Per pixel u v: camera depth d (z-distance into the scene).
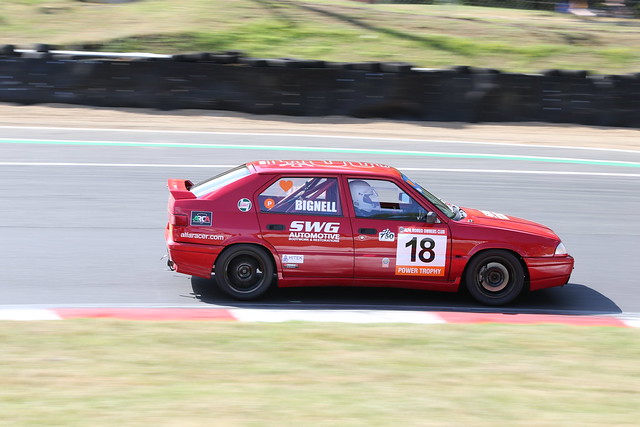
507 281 14.66
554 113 35.50
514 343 11.82
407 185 14.49
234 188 14.19
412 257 14.27
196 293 14.69
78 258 16.45
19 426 7.80
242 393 9.08
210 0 46.47
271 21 43.75
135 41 40.03
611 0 54.12
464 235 14.38
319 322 12.72
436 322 13.23
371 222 14.19
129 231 18.64
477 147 30.98
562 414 8.74
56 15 43.53
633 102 35.44
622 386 9.95
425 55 41.25
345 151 29.08
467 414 8.62
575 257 18.44
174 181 15.61
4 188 21.80
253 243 14.04
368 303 14.60
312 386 9.45
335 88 34.31
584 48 44.06
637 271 17.62
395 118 34.88
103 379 9.49
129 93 33.94
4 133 29.14
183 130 31.31
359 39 42.56
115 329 11.83
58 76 33.62
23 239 17.55
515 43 44.03
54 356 10.37
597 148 32.00
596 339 12.29
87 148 27.50
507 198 23.58
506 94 35.16
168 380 9.53
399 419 8.35
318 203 14.19
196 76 34.03
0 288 14.40
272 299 14.52
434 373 10.20
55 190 21.92
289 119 34.16
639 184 26.48
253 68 34.06
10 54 33.31
